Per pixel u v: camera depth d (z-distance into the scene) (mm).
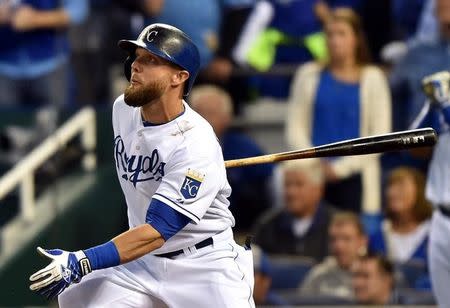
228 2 36844
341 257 32406
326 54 34625
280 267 32531
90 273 20797
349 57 34281
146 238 19281
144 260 20688
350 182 34156
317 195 33000
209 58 36500
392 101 34812
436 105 25703
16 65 36344
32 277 18641
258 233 33312
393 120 34781
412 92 34656
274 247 33094
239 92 36750
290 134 34625
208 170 19625
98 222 35125
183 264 20406
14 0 36062
